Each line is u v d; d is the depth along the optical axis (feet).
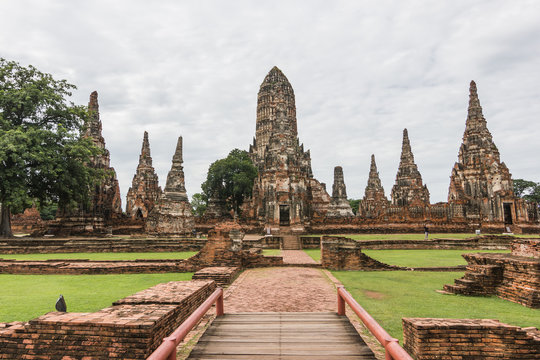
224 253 57.41
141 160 216.95
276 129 143.95
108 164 159.22
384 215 150.20
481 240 96.53
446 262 69.77
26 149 96.27
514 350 20.52
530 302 33.24
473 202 171.63
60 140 108.58
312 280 49.14
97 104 160.66
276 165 137.90
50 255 84.69
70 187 114.73
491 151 175.01
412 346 21.57
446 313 31.30
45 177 110.32
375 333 16.30
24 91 107.14
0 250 87.92
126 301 27.50
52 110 114.52
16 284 46.29
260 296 39.14
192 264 57.41
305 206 147.74
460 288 38.83
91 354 20.48
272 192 135.95
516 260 36.32
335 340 22.44
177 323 25.93
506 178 177.47
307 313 27.86
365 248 99.19
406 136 245.45
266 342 22.13
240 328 24.68
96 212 141.08
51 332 21.08
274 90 260.83
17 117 114.52
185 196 140.97
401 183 239.30
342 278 50.67
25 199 98.32
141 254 86.22
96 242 94.58
